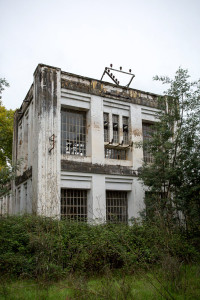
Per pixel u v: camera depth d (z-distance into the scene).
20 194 16.95
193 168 12.00
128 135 16.06
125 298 5.94
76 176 13.75
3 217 9.93
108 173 14.59
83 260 8.27
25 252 8.38
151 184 13.49
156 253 8.86
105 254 8.70
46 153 12.82
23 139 17.03
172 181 12.68
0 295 6.34
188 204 12.12
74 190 13.98
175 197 12.55
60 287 6.89
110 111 15.67
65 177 13.44
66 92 14.25
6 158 25.58
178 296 6.14
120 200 15.34
